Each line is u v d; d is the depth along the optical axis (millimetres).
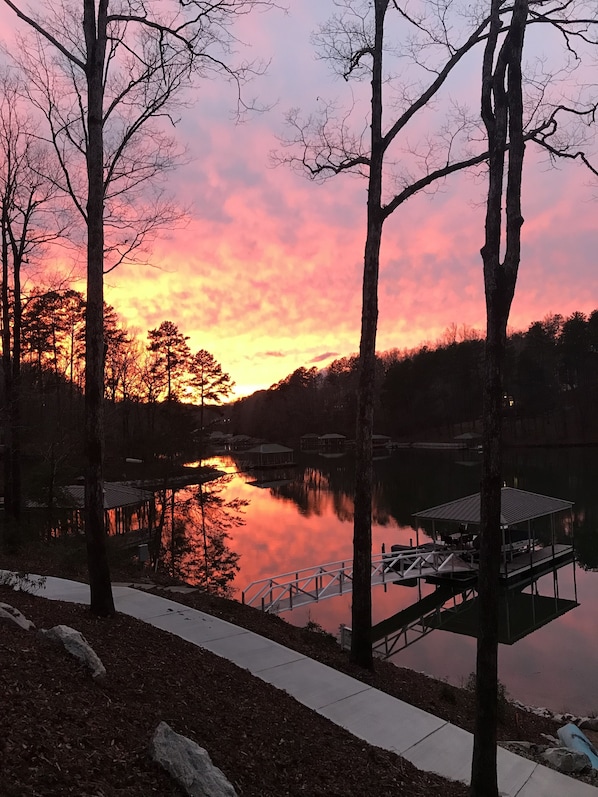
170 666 6598
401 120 8789
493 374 5152
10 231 17344
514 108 5312
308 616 16578
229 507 38812
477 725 5039
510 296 5207
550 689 12320
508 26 5945
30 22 7863
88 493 8180
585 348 82375
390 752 5969
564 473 52031
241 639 8641
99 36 8180
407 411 106562
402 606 18781
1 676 4598
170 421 38000
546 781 5906
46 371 38469
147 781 3775
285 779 4695
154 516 31750
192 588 12656
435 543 24484
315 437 111438
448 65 8383
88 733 4156
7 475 17297
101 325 8125
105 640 6945
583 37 7051
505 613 18172
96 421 8125
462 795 5281
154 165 23031
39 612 7551
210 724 5262
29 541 15141
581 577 22328
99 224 8109
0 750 3455
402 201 8742
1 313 19688
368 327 8992
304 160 9891
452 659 14039
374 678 8289
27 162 21703
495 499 5098
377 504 39844
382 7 8844
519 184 5262
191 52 8984
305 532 30188
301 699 6965
